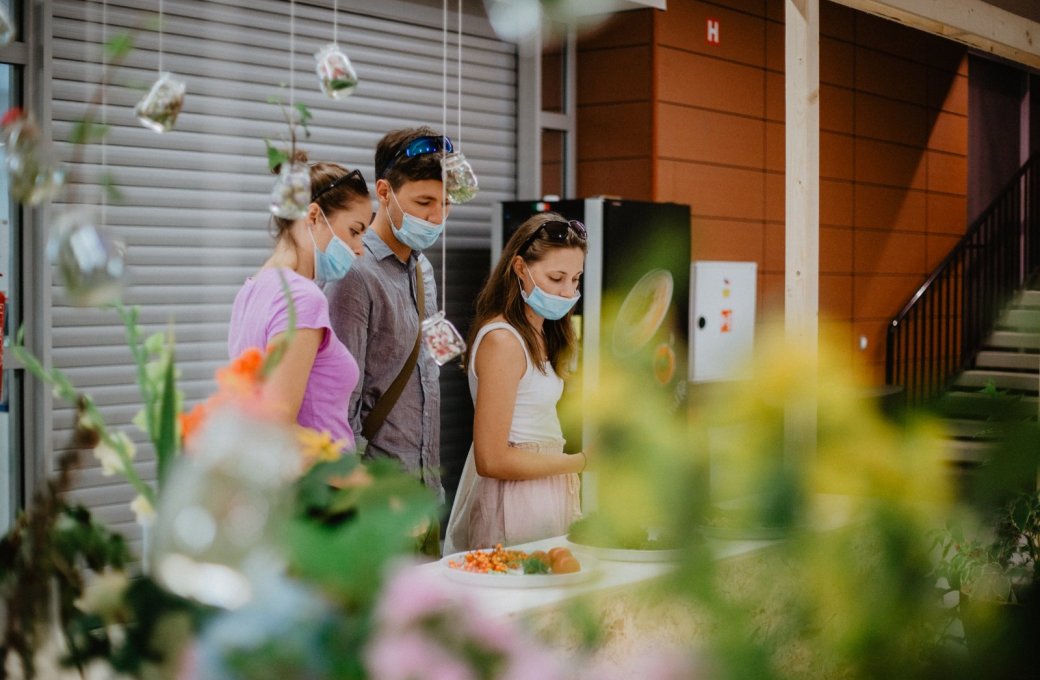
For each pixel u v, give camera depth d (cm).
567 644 39
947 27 416
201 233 540
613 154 707
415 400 355
